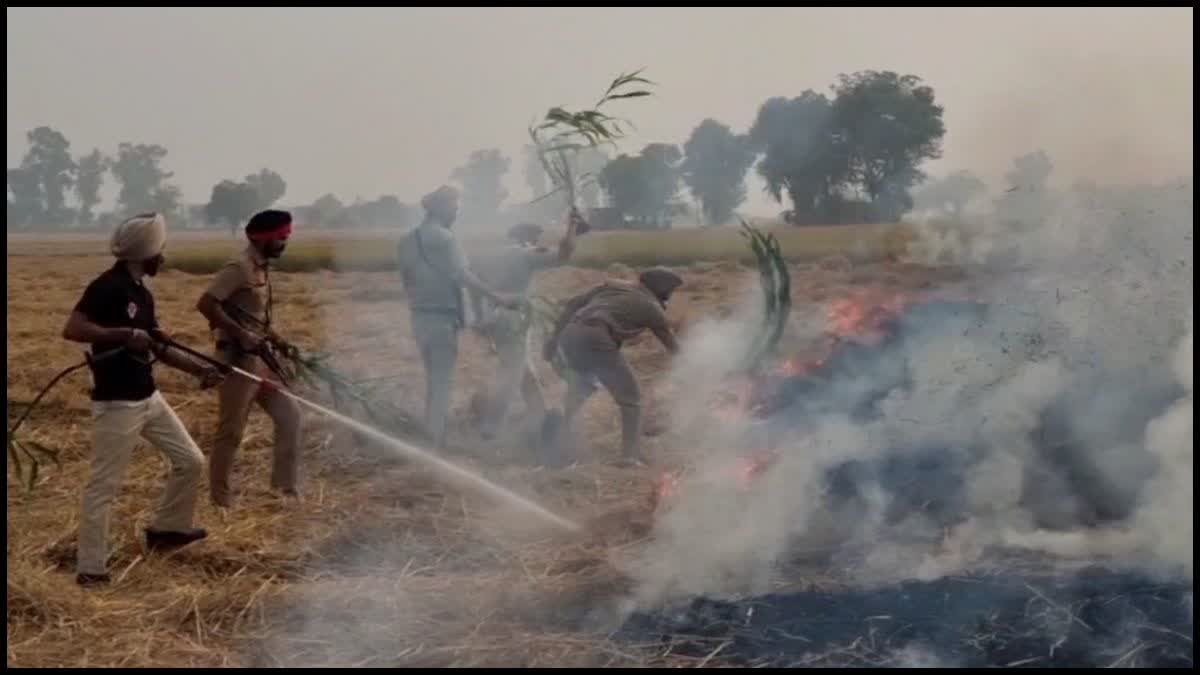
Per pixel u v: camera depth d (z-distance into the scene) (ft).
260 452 29.48
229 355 24.54
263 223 24.59
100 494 20.35
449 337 30.22
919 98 178.70
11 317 64.75
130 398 20.42
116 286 20.39
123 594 19.86
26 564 20.24
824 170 184.96
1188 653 16.17
